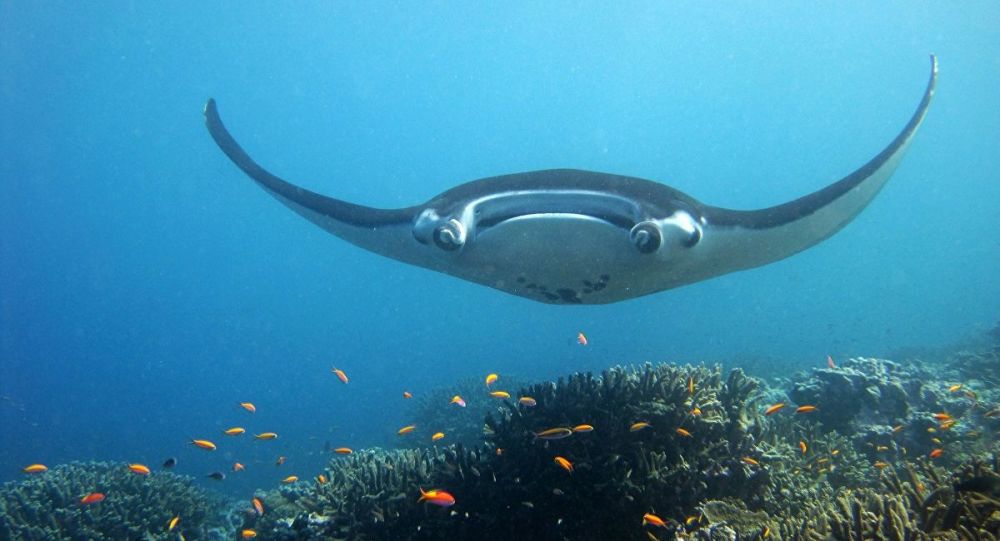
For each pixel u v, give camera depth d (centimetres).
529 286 450
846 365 808
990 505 335
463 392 1293
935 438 629
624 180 386
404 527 475
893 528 307
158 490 790
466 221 385
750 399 573
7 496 723
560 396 521
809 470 549
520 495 448
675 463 456
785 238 457
